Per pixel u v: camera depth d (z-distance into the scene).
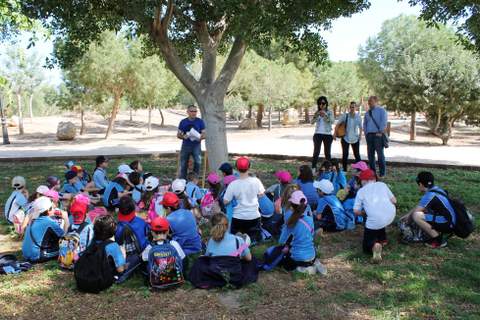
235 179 6.75
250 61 33.94
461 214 6.15
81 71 26.81
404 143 23.14
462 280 5.12
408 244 6.38
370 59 30.98
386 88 22.64
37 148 23.50
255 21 8.60
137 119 53.94
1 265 5.61
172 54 10.21
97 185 8.88
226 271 4.96
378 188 6.09
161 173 12.98
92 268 4.92
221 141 10.36
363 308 4.52
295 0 9.44
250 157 16.62
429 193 6.26
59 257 5.66
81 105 32.25
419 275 5.25
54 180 7.61
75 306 4.66
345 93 41.97
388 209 5.94
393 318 4.27
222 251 5.09
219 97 10.31
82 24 10.83
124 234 5.39
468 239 6.55
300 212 5.39
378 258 5.74
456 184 10.39
